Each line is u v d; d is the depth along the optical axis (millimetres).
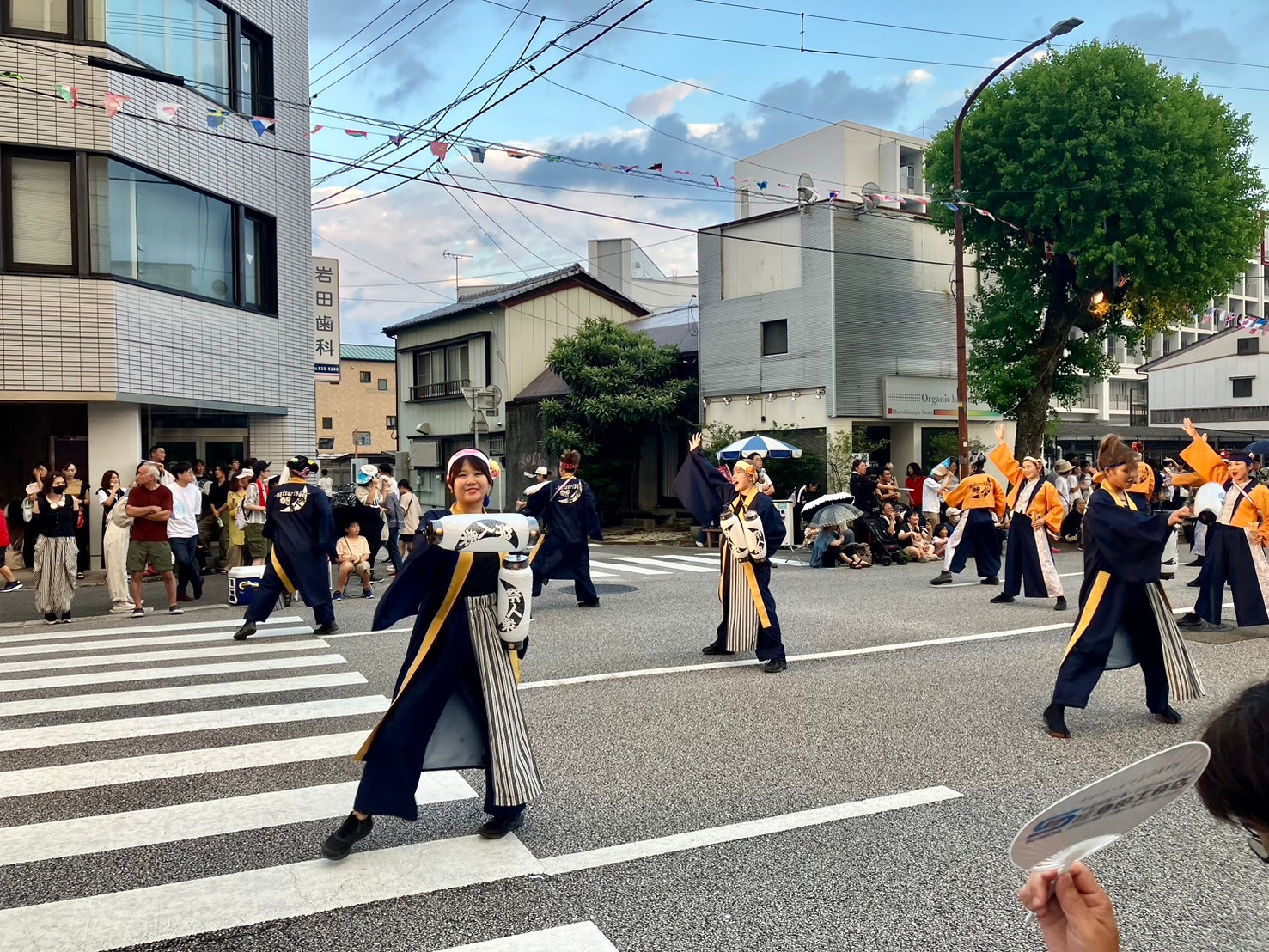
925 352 21719
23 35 12852
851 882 3631
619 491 24016
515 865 3816
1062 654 7992
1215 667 7477
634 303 29766
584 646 8484
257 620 9008
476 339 28359
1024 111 17719
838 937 3201
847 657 7891
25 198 13039
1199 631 9070
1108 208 16875
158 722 6125
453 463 4152
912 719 5969
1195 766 1225
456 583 3975
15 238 12992
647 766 5055
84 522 14039
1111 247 16812
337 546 11969
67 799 4684
